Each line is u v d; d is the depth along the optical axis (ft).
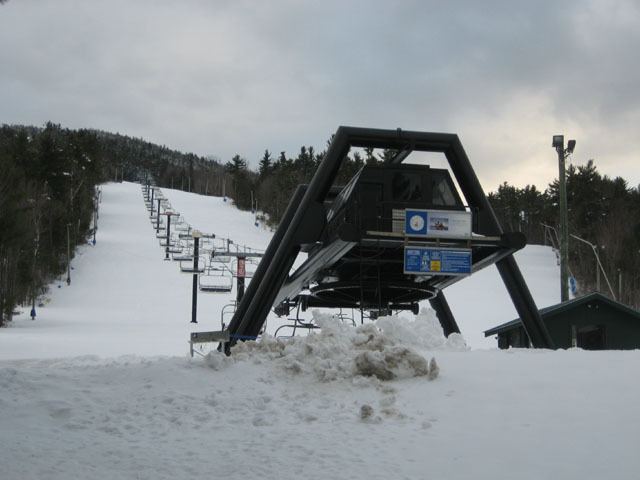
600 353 35.42
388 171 60.80
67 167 312.71
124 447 21.58
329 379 28.63
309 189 60.70
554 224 344.90
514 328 76.23
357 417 24.50
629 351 36.32
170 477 18.89
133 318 160.35
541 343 61.93
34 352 84.23
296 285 74.13
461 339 40.81
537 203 399.65
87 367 31.30
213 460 20.31
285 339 35.55
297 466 19.65
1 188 148.66
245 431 23.29
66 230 250.57
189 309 180.04
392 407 25.34
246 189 435.53
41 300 187.32
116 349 91.09
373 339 32.99
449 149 63.41
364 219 59.57
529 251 319.68
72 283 217.97
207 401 26.22
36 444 21.67
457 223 57.57
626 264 238.48
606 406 24.16
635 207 306.14
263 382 28.50
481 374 29.48
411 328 41.78
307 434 22.79
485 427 22.82
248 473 19.12
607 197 323.57
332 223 63.05
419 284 69.46
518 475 18.53
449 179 61.72
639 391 25.85
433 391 27.14
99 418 24.61
